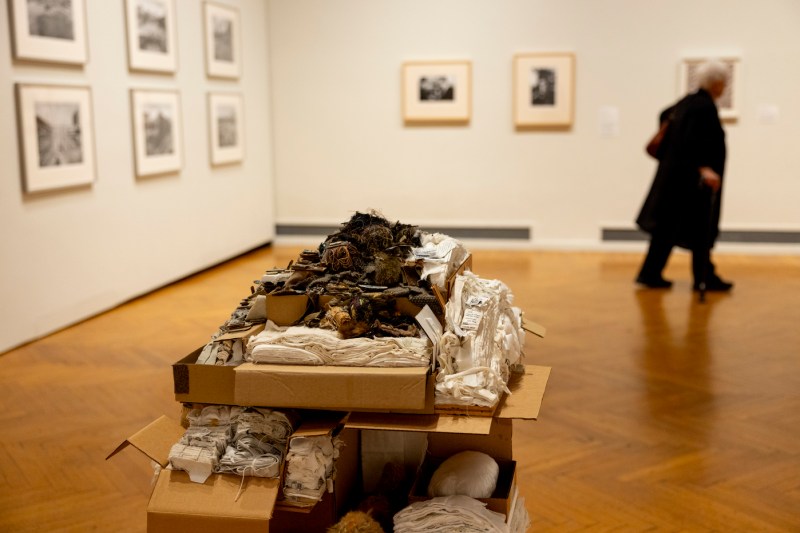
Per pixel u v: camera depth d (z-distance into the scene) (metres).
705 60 9.66
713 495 3.56
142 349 5.79
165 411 4.55
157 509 2.51
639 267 8.99
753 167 9.73
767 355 5.66
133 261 7.40
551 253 9.98
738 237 9.87
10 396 4.82
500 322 2.86
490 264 9.20
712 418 4.46
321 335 2.54
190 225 8.44
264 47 10.24
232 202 9.41
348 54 10.27
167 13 7.84
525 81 9.98
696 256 7.54
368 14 10.18
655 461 3.91
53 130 6.20
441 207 10.36
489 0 9.95
